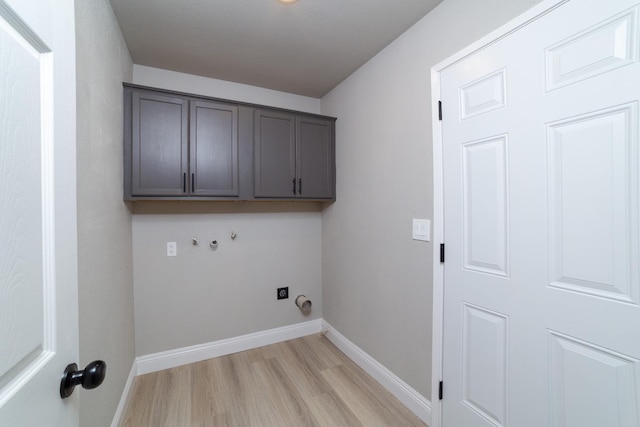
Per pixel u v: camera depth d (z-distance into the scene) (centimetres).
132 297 198
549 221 105
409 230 169
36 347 49
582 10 94
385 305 191
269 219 255
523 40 111
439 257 149
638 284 85
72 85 63
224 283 237
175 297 219
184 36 174
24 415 44
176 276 219
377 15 156
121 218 167
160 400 176
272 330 256
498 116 121
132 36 173
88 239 110
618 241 88
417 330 164
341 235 242
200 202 228
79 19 103
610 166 90
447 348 146
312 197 239
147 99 182
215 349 231
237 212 241
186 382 195
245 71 220
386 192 188
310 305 259
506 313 119
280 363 220
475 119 131
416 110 163
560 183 102
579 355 97
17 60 45
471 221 134
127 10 150
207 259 230
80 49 104
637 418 85
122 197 171
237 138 209
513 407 117
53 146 55
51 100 55
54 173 55
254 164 216
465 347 137
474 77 131
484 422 128
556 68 102
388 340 188
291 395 181
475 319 132
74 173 64
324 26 166
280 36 175
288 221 263
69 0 63
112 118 149
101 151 129
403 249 174
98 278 121
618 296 89
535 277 109
